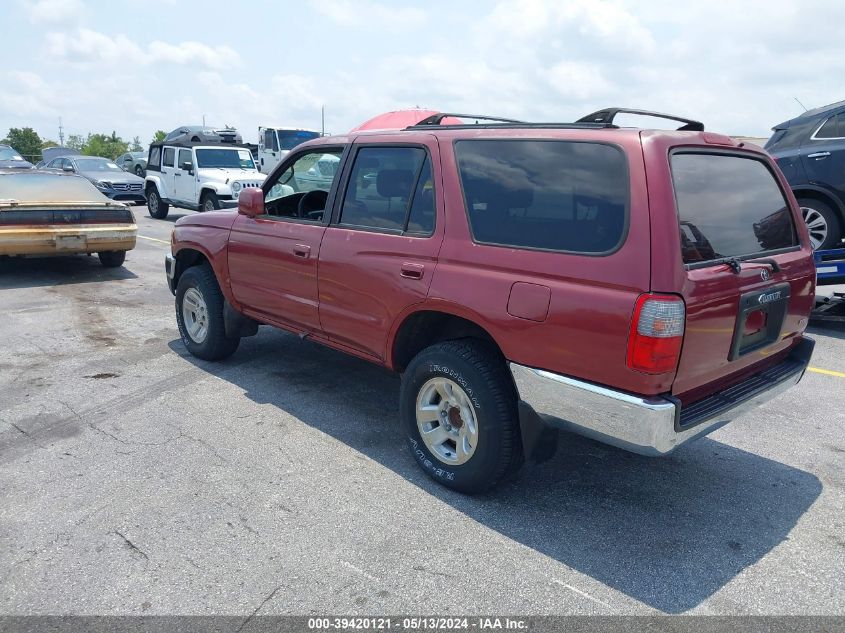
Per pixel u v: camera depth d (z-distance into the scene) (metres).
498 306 3.21
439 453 3.65
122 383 5.14
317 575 2.88
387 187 3.91
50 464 3.80
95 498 3.44
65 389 4.98
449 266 3.46
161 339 6.38
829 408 4.99
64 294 8.27
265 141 21.89
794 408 4.99
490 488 3.50
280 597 2.73
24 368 5.45
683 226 2.91
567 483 3.76
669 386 2.85
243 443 4.14
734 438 4.45
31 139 75.56
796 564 3.05
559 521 3.36
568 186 3.09
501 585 2.85
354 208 4.11
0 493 3.47
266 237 4.67
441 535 3.20
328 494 3.55
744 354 3.25
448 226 3.51
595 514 3.44
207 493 3.53
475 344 3.45
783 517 3.46
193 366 5.58
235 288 5.05
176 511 3.34
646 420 2.80
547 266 3.06
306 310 4.41
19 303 7.72
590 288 2.91
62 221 8.84
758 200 3.55
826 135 7.37
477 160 3.48
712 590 2.86
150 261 10.92
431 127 3.86
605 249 2.90
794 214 3.85
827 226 7.40
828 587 2.89
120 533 3.14
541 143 3.25
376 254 3.84
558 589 2.83
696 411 3.05
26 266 10.11
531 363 3.13
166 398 4.85
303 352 6.02
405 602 2.72
